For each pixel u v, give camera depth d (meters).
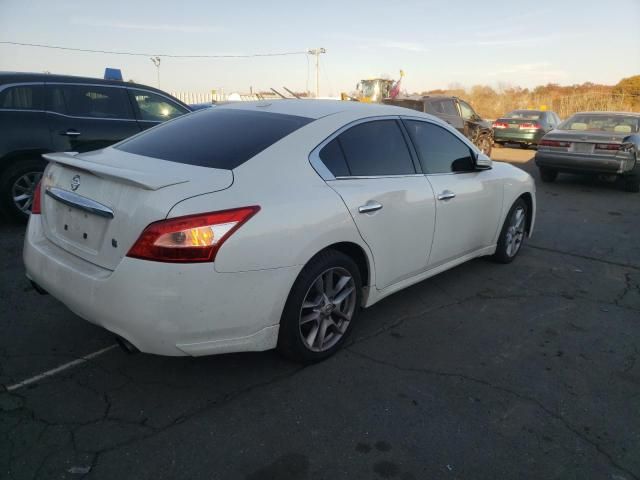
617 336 3.68
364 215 3.11
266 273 2.57
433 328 3.68
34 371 2.91
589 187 10.31
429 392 2.89
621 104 35.78
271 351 3.24
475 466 2.34
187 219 2.33
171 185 2.43
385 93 23.33
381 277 3.42
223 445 2.39
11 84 5.46
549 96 42.62
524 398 2.88
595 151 9.59
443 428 2.59
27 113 5.50
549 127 17.94
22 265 4.52
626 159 9.27
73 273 2.55
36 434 2.40
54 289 2.69
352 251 3.22
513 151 17.97
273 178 2.75
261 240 2.53
